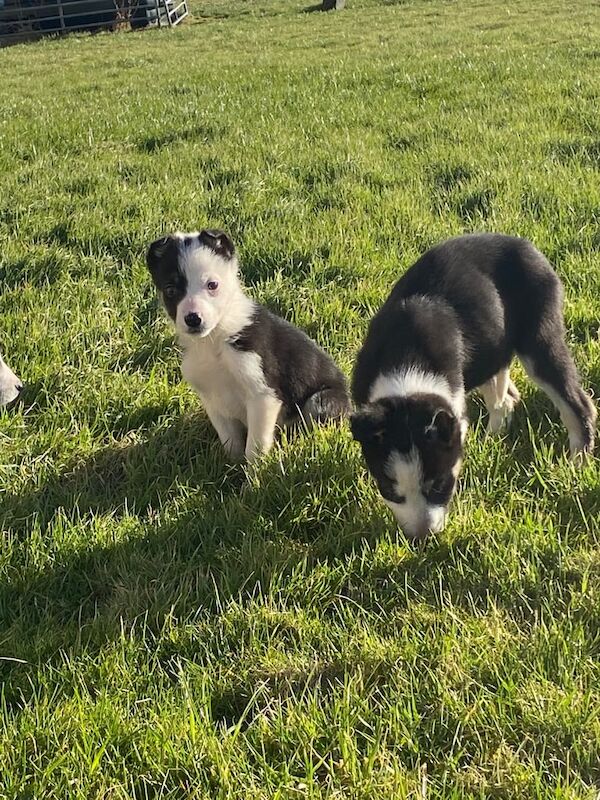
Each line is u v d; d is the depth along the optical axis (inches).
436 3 291.3
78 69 203.9
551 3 259.8
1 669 35.9
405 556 39.4
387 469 39.9
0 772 31.5
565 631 34.4
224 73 163.0
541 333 45.9
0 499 45.3
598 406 48.4
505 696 32.5
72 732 32.6
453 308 44.7
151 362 56.7
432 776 30.7
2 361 52.2
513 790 29.8
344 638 35.5
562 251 64.7
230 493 45.8
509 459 44.8
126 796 30.6
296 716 32.4
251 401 48.4
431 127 100.3
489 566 38.0
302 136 101.9
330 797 29.9
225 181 85.8
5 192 85.0
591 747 30.7
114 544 41.4
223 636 36.6
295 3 351.9
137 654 35.9
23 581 39.6
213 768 31.1
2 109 134.3
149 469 47.1
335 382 52.1
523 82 122.6
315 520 42.9
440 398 41.1
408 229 71.2
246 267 66.9
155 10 332.8
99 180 87.1
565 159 85.6
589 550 38.5
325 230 71.4
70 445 48.7
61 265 67.7
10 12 328.8
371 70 146.3
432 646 34.7
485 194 76.4
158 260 49.7
